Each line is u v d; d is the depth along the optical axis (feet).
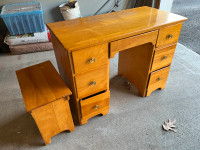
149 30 3.96
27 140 4.45
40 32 8.12
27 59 7.91
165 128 4.58
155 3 9.18
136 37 3.93
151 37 4.19
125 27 3.98
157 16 4.61
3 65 7.48
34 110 3.50
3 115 5.16
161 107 5.28
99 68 3.93
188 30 10.01
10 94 5.88
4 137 4.54
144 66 5.01
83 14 9.96
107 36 3.58
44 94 3.72
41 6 8.17
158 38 4.33
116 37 3.58
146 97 5.67
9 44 7.95
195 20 11.25
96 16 4.84
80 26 4.19
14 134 4.61
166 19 4.37
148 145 4.24
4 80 6.55
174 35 4.61
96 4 9.84
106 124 4.80
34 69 4.58
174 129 4.59
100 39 3.48
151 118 4.94
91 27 4.10
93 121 4.90
